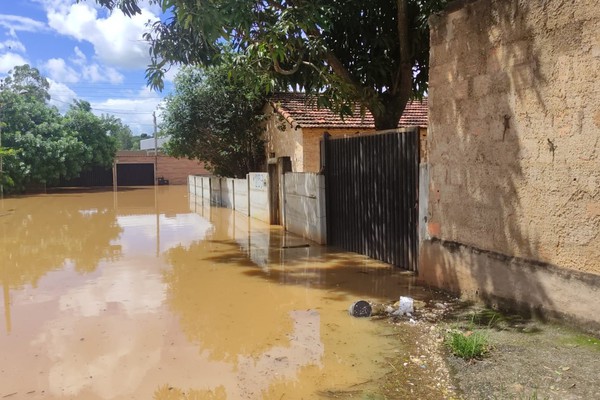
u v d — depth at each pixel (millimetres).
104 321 5289
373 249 8234
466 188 5617
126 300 6102
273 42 7070
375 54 8992
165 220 14664
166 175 38219
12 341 4711
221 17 5695
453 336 4324
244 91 16250
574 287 4230
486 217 5301
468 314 5109
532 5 4555
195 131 17812
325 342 4602
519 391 3416
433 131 6238
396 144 7391
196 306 5809
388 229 7746
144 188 33812
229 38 6895
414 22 8438
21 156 27469
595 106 3998
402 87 8977
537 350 4008
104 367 4105
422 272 6605
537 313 4625
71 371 4031
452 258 5895
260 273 7438
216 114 17500
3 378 3904
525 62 4676
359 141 8516
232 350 4453
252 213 14844
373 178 8109
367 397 3521
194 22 5797
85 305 5906
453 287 5902
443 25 5914
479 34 5297
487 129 5230
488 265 5262
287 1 7621
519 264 4820
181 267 7973
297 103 15625
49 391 3680
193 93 17484
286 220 12047
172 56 7926
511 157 4898
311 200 10258
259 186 14047
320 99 9039
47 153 28250
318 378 3850
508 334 4414
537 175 4594
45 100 41250
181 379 3871
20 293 6504
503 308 5059
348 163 8953
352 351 4367
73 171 30594
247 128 17750
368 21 8805
